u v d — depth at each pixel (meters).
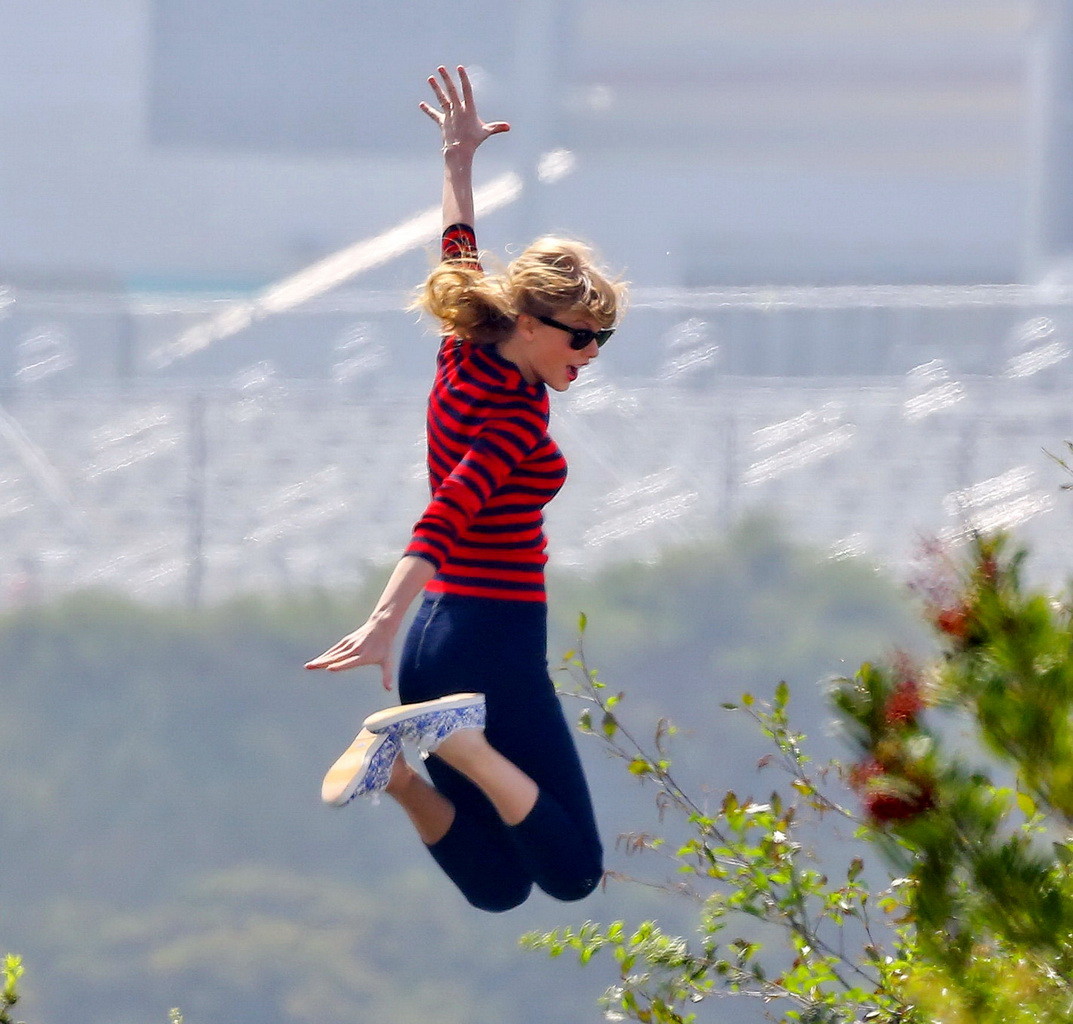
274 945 60.03
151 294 92.44
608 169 90.25
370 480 68.94
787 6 93.25
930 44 91.38
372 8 94.06
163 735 65.88
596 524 65.56
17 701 65.00
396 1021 58.19
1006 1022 10.39
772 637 60.19
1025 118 89.56
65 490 69.38
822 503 63.47
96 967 58.78
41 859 62.53
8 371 74.06
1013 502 55.34
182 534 68.69
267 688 66.06
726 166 90.75
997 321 67.31
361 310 76.50
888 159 90.81
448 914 61.75
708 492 65.62
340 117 94.25
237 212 93.94
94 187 94.38
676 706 59.50
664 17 91.81
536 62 92.31
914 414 63.66
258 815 64.25
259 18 93.06
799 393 67.00
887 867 11.38
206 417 70.19
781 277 89.31
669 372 68.88
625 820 55.53
